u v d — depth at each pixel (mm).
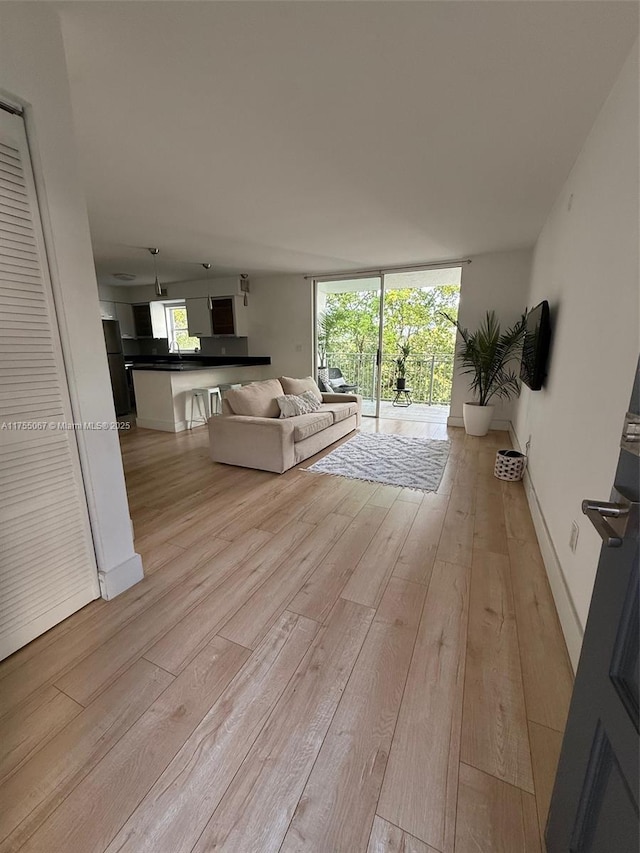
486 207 3006
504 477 3207
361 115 1799
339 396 5027
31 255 1308
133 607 1666
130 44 1356
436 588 1805
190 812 938
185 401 5137
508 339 4371
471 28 1286
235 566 1982
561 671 1354
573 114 1774
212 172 2402
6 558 1358
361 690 1271
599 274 1581
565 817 742
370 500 2822
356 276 5703
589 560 1355
